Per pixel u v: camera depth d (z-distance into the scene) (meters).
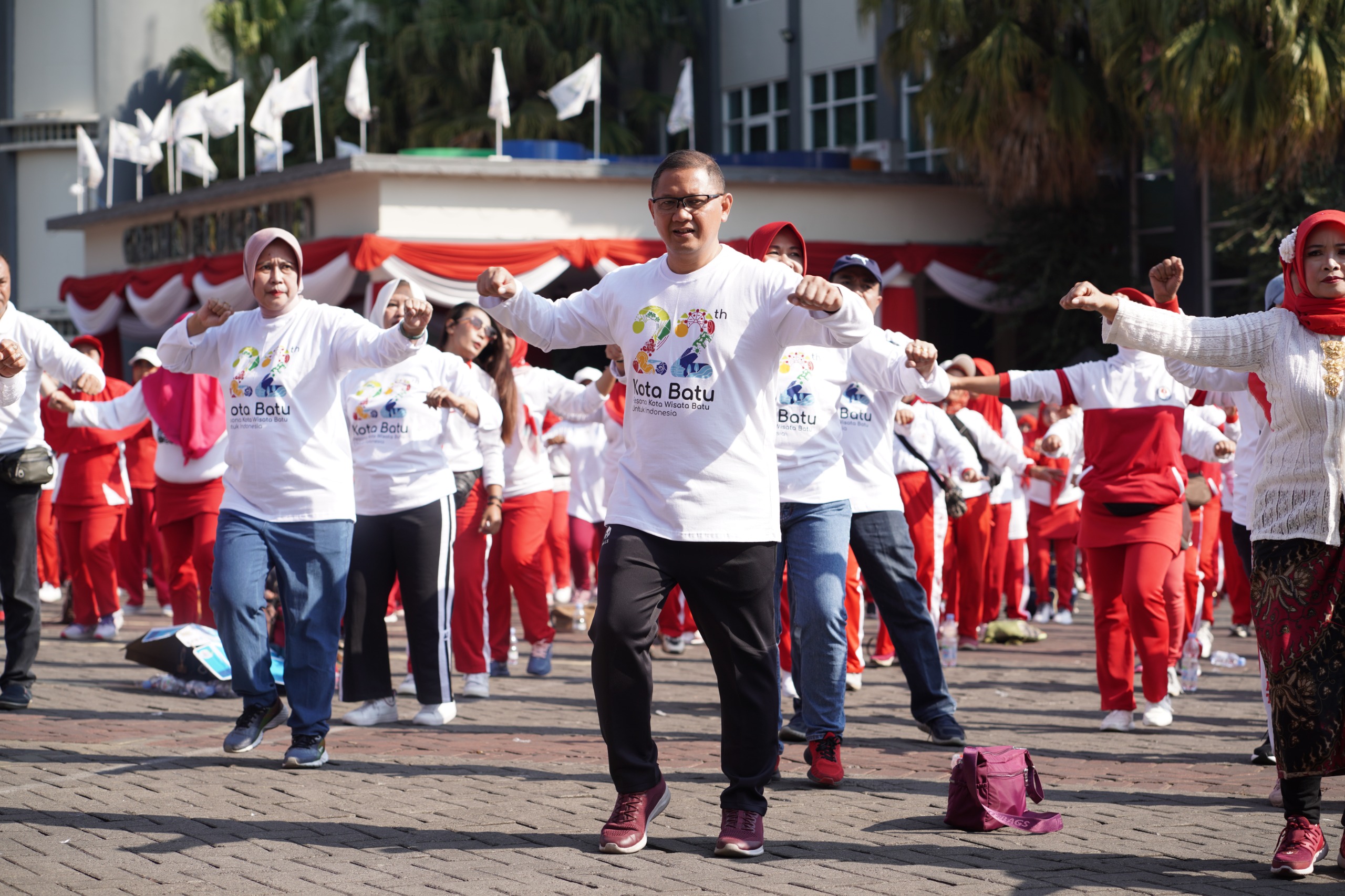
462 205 20.48
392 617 13.13
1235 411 9.65
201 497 8.88
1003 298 23.27
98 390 7.56
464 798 5.70
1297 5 18.27
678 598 10.45
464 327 8.05
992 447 9.12
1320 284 4.65
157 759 6.49
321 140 31.69
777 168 22.19
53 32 36.22
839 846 4.95
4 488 7.76
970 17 21.64
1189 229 22.44
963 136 21.62
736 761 4.84
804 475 6.14
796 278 4.66
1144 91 19.89
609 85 30.98
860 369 6.47
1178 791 5.86
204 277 24.03
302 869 4.65
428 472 7.42
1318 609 4.64
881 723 7.57
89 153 29.03
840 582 6.06
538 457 9.16
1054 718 7.77
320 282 20.52
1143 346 4.70
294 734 6.33
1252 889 4.42
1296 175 19.17
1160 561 7.20
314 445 6.31
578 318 4.80
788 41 29.36
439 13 29.30
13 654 7.88
